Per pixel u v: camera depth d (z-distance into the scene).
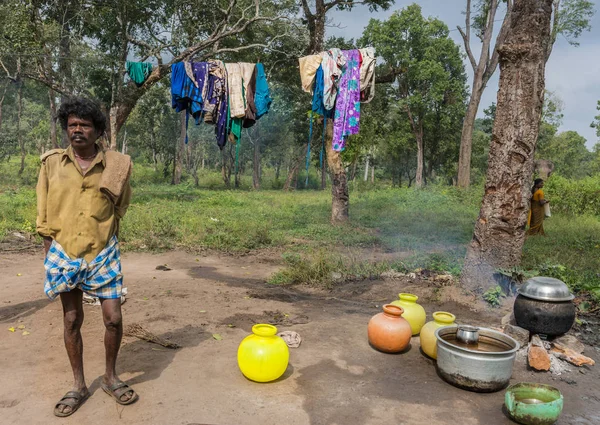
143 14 17.73
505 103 5.65
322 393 3.33
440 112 38.94
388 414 3.09
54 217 2.86
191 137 47.56
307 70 6.49
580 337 4.85
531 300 4.27
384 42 35.00
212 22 18.08
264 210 16.48
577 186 18.00
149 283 6.38
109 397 3.13
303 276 6.90
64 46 16.55
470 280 5.84
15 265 7.30
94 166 2.91
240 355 3.45
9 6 15.12
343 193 13.73
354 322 4.96
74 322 2.98
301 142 38.56
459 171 25.33
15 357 3.79
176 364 3.70
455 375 3.46
